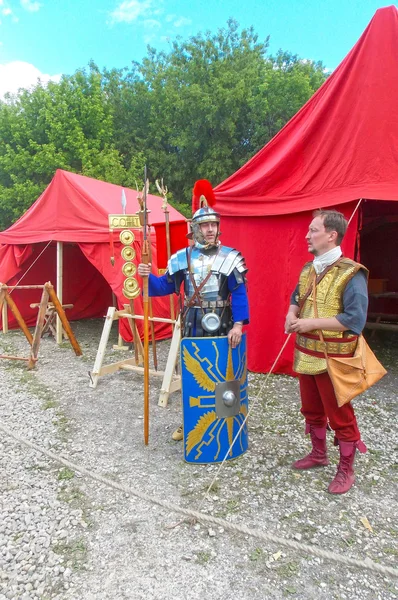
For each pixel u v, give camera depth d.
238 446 3.25
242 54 25.22
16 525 2.54
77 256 8.94
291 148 4.87
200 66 24.55
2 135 21.39
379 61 4.46
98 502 2.75
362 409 4.22
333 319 2.51
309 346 2.70
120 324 6.59
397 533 2.43
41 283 8.50
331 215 2.59
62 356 6.32
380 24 4.51
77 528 2.50
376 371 2.63
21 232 7.46
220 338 3.02
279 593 2.03
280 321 5.08
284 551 2.29
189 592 2.04
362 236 8.70
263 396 4.50
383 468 3.10
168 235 4.23
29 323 8.43
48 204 7.15
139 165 22.92
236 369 3.12
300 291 2.81
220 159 22.30
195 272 3.11
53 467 3.20
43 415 4.14
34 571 2.19
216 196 5.37
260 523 2.52
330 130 4.61
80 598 2.02
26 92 21.91
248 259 5.20
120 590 2.06
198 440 3.14
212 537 2.41
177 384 4.45
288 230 4.90
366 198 4.17
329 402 2.69
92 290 9.31
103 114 22.12
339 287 2.56
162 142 24.53
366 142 4.41
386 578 2.11
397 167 4.29
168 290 3.39
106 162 20.08
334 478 2.86
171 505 2.63
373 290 8.16
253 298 5.19
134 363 5.42
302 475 3.01
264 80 22.14
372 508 2.64
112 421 3.98
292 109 21.08
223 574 2.14
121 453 3.38
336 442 2.84
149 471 3.10
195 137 22.44
